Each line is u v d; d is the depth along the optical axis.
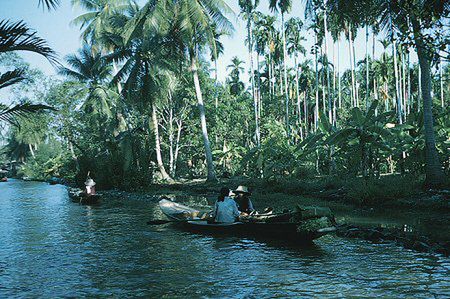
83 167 36.47
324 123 21.38
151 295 6.05
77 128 39.94
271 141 25.88
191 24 27.19
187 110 40.78
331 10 18.95
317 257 8.10
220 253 8.75
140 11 28.19
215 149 43.28
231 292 6.08
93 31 41.19
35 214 17.75
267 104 48.41
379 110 50.66
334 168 27.34
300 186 21.41
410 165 21.09
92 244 10.27
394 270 7.00
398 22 15.12
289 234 9.62
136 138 31.39
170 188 29.20
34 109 9.15
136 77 31.48
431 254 8.05
